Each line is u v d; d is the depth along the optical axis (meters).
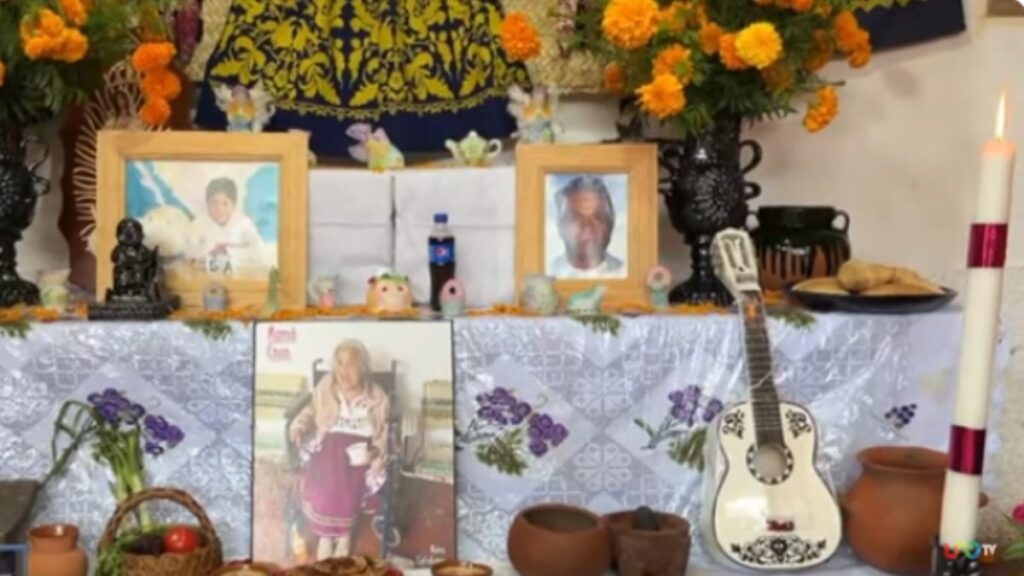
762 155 1.92
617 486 1.50
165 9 1.65
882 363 1.55
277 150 1.59
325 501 1.40
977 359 1.22
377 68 1.77
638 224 1.64
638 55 1.57
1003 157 1.20
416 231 1.65
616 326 1.49
